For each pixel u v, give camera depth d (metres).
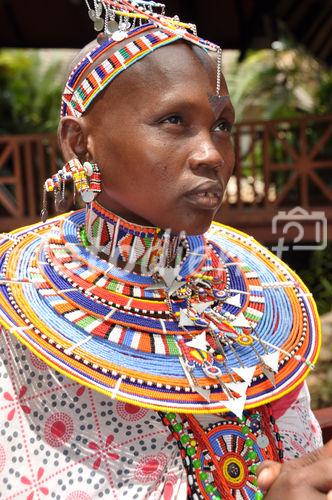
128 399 0.88
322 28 6.54
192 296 1.04
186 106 0.91
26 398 0.93
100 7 1.01
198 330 0.98
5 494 0.89
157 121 0.92
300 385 1.11
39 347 0.89
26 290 0.97
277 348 1.03
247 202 6.21
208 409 0.91
